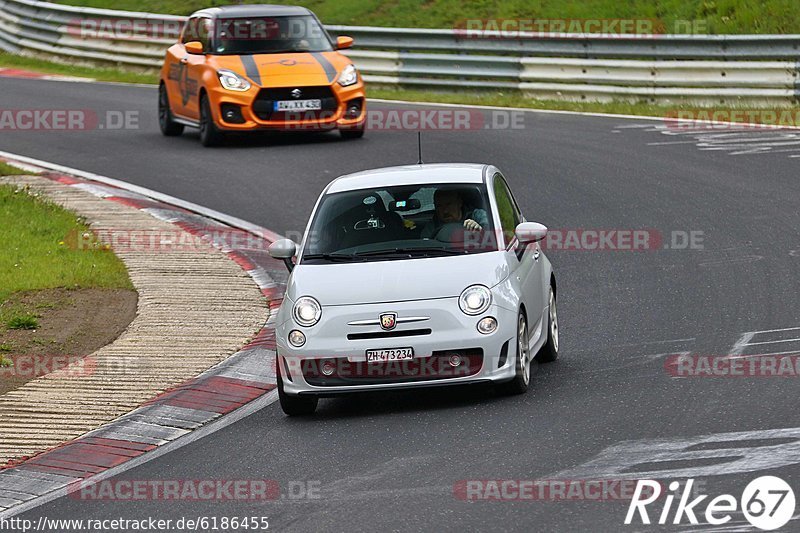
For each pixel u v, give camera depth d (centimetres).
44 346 4053
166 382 3638
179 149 7394
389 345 3241
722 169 6188
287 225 5641
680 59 8088
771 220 5209
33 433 3234
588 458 2716
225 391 3575
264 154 7112
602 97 8275
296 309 3316
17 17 11650
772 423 2861
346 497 2602
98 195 6250
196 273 4900
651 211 5509
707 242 4972
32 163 7044
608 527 2302
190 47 7400
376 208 3569
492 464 2736
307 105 7181
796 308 4009
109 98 9125
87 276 4800
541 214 5578
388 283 3312
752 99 7775
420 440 2984
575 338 3925
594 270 4731
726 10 9325
